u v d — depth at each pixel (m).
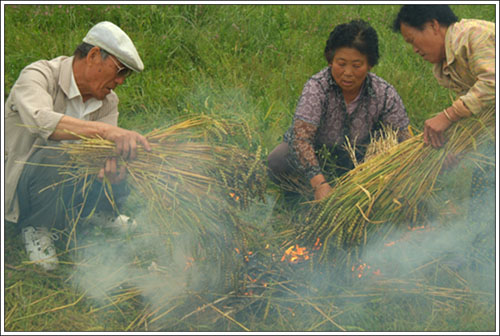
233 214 2.55
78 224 2.94
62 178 2.68
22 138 2.72
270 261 2.82
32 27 4.91
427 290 2.71
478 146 2.61
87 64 2.64
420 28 2.60
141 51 4.79
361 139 3.19
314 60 5.13
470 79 2.60
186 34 5.14
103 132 2.43
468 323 2.53
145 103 4.30
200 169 2.53
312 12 5.89
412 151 2.61
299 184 3.36
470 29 2.48
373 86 3.05
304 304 2.59
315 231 2.67
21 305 2.57
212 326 2.50
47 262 2.75
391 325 2.53
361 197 2.56
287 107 4.39
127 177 2.50
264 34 5.41
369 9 6.03
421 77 4.90
